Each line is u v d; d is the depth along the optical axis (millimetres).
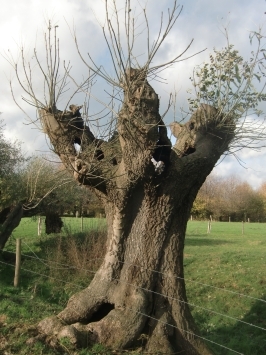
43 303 11594
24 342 7543
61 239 19234
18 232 29375
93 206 25734
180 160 8211
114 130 7906
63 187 18656
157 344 7742
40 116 8500
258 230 45625
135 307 7820
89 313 8219
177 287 8273
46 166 17672
